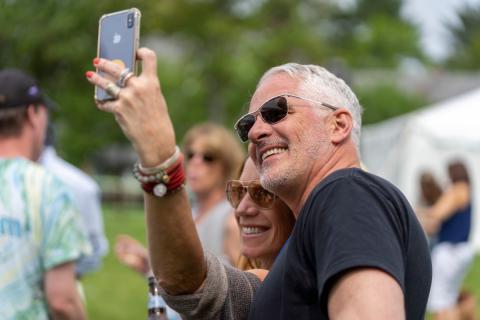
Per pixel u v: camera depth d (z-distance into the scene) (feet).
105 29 8.04
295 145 8.33
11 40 61.72
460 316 30.22
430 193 32.89
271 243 9.86
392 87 174.70
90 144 103.09
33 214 11.46
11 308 11.21
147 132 7.66
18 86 12.28
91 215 18.80
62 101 71.10
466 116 58.49
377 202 7.20
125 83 7.64
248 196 9.96
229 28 107.86
